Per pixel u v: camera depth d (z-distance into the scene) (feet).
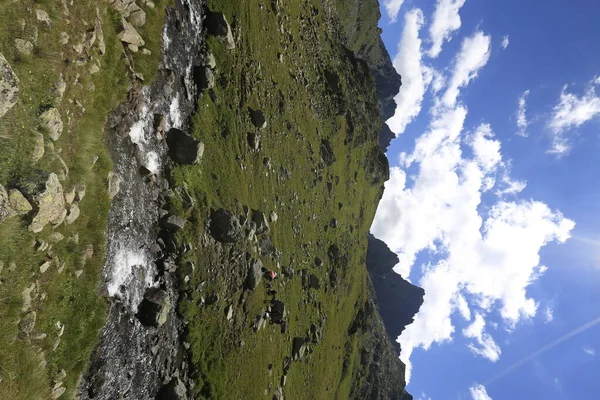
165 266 68.13
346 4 392.68
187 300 74.79
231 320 94.32
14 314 37.52
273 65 144.05
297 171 162.20
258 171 121.90
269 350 117.08
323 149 196.24
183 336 75.05
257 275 105.91
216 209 88.33
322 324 179.73
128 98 59.26
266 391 110.83
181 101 80.64
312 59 198.80
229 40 101.71
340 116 230.89
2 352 36.40
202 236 81.46
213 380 82.38
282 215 141.59
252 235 109.29
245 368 99.09
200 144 74.95
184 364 74.74
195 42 88.89
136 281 59.98
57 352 43.32
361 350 337.11
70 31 46.60
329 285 202.80
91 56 50.70
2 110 34.96
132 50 62.34
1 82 34.45
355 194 285.23
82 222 47.78
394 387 418.10
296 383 139.95
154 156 68.03
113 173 53.72
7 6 38.04
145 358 61.57
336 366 221.66
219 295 88.48
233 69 109.91
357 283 294.66
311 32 204.33
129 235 58.80
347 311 257.55
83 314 47.03
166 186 70.90
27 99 39.70
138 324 59.57
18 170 37.58
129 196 59.57
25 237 38.22
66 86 45.70
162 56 72.49
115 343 53.72
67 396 44.21
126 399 56.29
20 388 37.91
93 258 49.42
